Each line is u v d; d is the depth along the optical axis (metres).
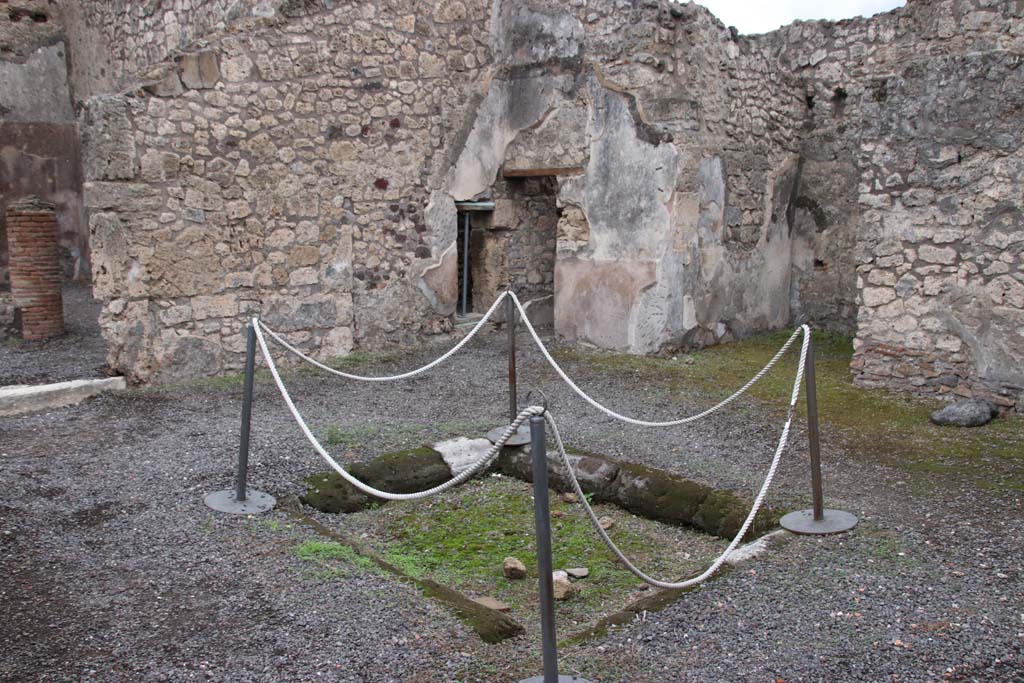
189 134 7.18
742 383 7.48
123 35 11.05
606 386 7.36
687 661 3.14
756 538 4.45
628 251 8.48
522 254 9.85
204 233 7.34
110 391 6.96
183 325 7.31
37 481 4.97
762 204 9.40
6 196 12.64
